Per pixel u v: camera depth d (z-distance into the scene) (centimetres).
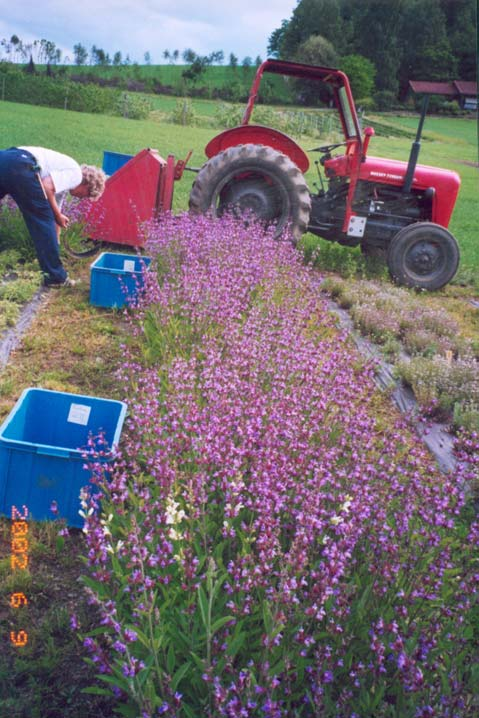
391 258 959
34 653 278
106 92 4753
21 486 348
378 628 225
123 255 738
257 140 993
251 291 595
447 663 245
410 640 235
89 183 730
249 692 203
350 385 398
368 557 272
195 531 286
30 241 810
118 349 582
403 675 228
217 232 741
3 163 654
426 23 9100
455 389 568
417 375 585
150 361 532
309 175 2189
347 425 365
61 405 403
